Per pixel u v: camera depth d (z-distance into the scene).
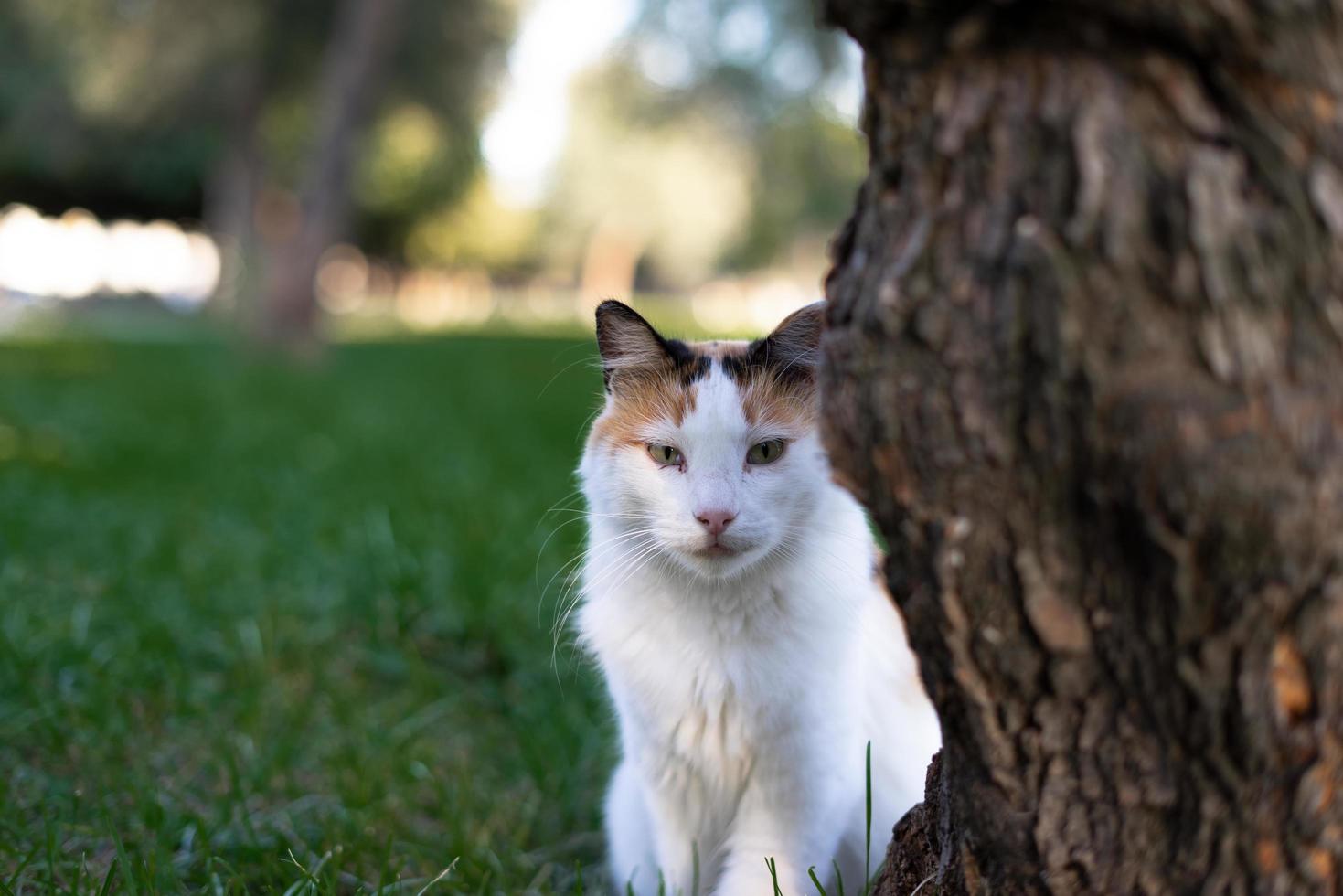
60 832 2.60
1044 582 1.41
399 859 2.64
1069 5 1.24
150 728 3.31
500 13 18.38
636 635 2.44
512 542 4.75
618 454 2.58
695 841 2.55
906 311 1.38
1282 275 1.24
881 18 1.36
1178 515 1.27
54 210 32.56
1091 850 1.54
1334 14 1.20
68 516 5.42
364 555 4.60
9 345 15.71
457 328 24.20
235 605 4.17
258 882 2.52
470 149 21.84
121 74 17.86
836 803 2.43
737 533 2.32
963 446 1.39
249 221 21.38
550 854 2.89
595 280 39.88
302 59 18.52
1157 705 1.43
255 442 7.79
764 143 16.19
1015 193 1.31
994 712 1.54
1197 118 1.24
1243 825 1.43
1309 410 1.24
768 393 2.55
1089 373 1.28
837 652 2.37
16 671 3.37
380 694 3.73
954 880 1.80
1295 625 1.31
